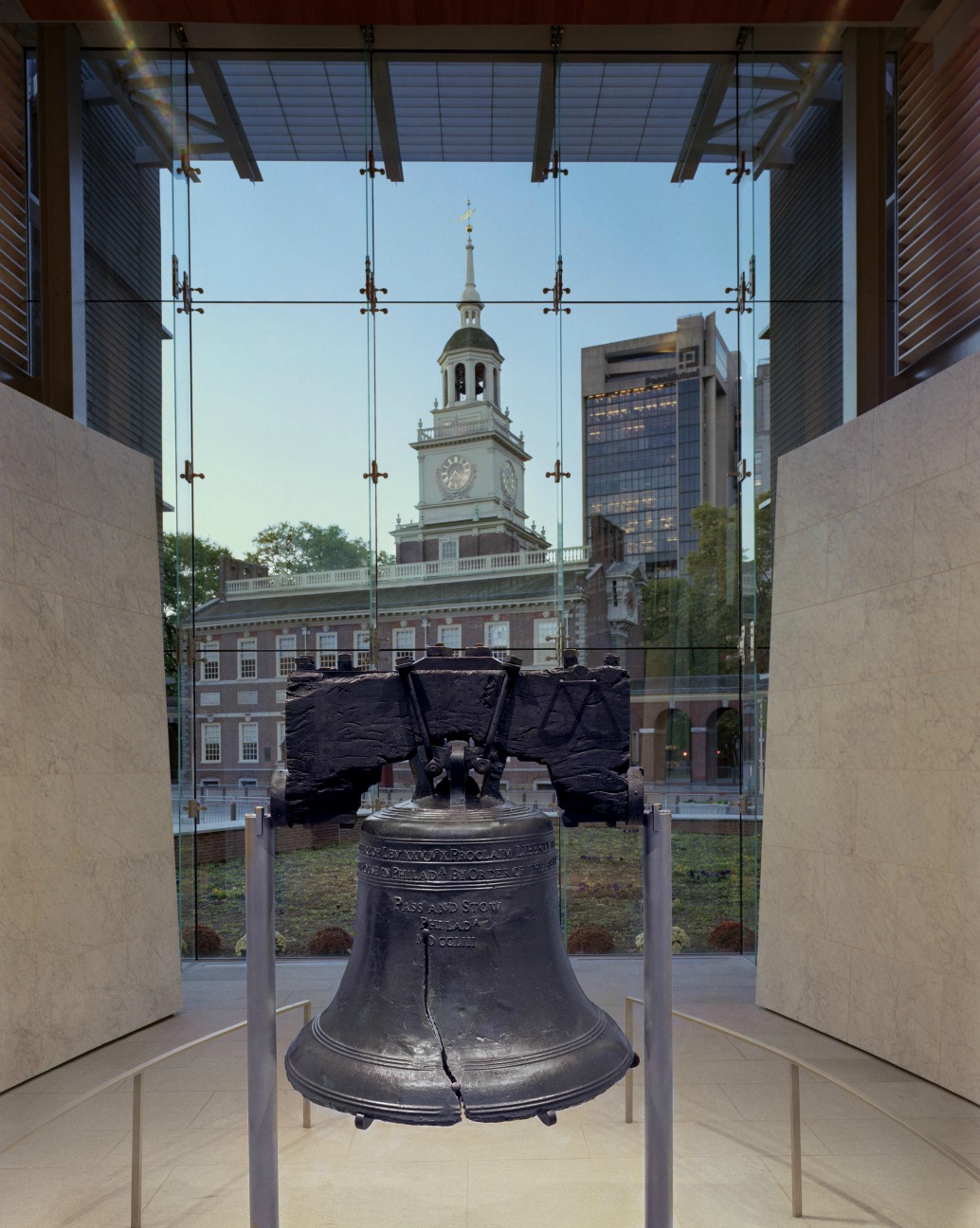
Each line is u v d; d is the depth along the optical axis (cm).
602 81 846
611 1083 215
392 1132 464
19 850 536
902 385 776
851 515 608
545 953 231
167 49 806
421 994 217
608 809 232
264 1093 256
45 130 772
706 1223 368
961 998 495
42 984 548
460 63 823
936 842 517
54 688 573
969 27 685
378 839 224
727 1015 655
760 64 830
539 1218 381
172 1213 382
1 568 535
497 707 224
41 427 578
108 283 834
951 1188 397
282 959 813
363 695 228
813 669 642
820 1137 448
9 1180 412
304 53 816
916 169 774
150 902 650
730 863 841
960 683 504
